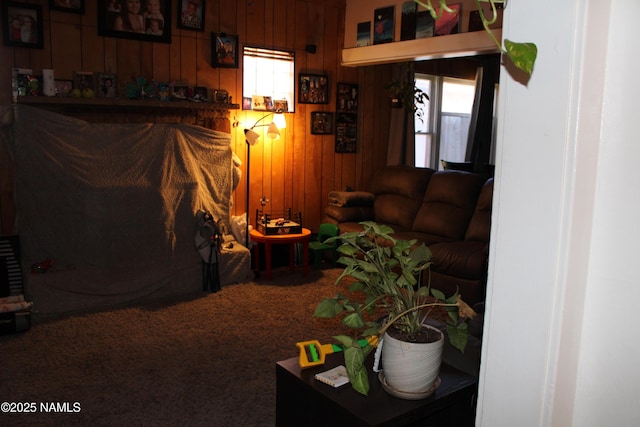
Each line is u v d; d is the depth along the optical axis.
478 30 4.07
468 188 4.82
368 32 5.06
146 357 3.13
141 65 4.46
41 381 2.82
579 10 0.81
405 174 5.38
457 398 1.75
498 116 0.94
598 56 0.83
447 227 4.78
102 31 4.23
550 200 0.86
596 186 0.87
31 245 3.86
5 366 2.98
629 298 0.84
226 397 2.71
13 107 3.72
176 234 4.30
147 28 4.43
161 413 2.55
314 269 5.09
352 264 1.68
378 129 6.05
